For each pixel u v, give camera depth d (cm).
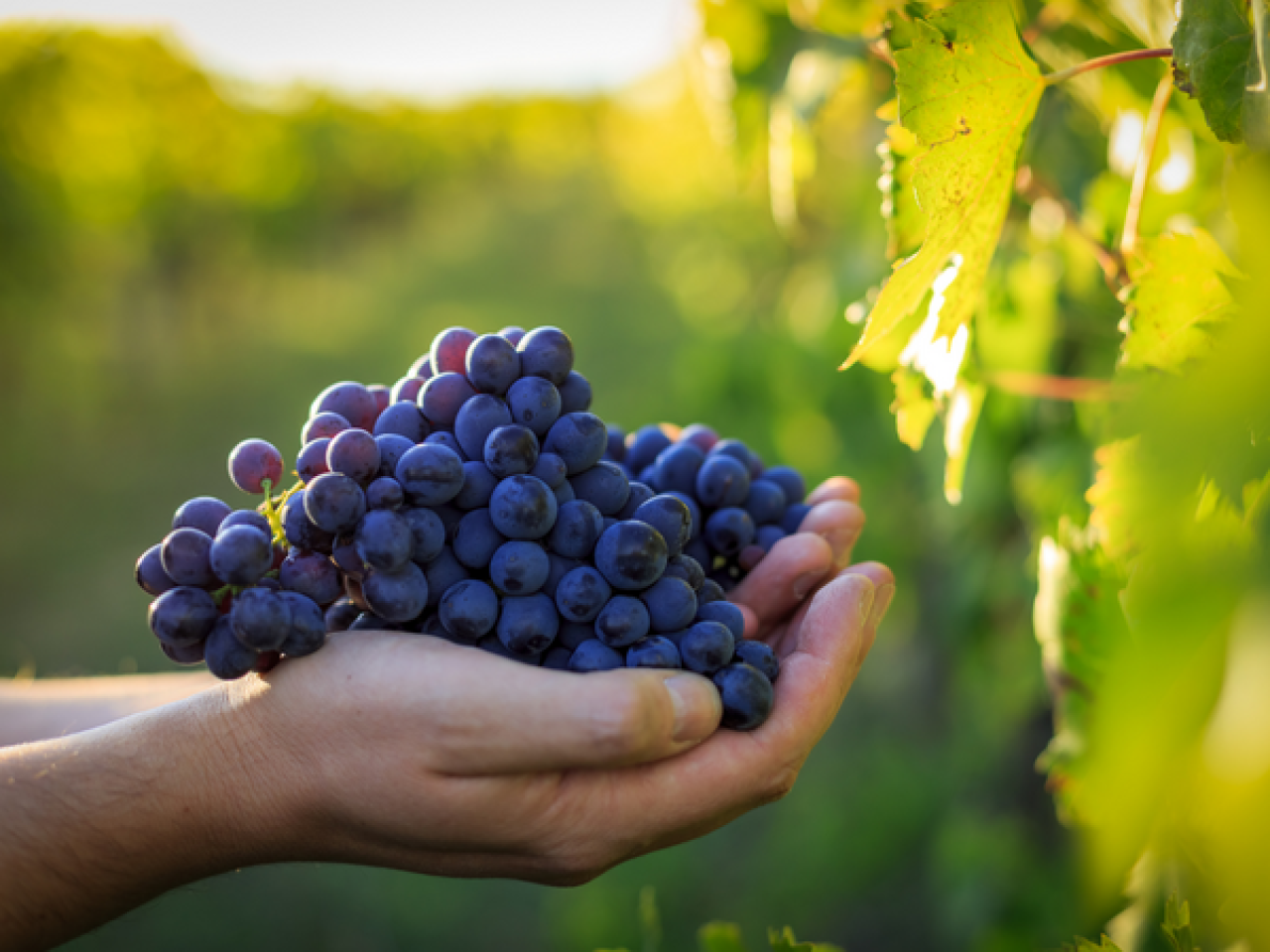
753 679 27
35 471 213
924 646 92
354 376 287
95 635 148
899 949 81
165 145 296
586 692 25
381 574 27
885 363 35
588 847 27
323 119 429
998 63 26
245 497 106
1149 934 27
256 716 27
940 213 26
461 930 91
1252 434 21
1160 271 24
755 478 35
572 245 374
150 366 277
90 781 28
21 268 224
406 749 26
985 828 66
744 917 88
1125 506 23
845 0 40
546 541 28
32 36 248
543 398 28
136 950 88
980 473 46
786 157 42
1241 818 19
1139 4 29
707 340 93
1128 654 22
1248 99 23
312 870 97
